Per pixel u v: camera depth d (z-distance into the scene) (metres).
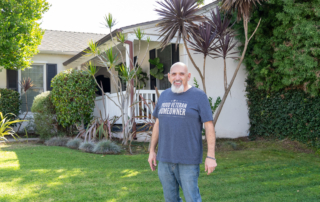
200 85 8.40
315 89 6.54
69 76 7.44
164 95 2.53
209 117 2.31
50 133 7.89
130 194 3.39
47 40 12.43
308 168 4.99
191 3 6.20
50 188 3.53
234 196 3.48
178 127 2.29
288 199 3.37
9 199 3.09
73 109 7.38
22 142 7.78
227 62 8.77
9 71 10.53
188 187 2.28
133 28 7.39
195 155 2.29
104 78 13.48
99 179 4.02
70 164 4.88
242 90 8.98
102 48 9.03
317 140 6.88
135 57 11.61
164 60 9.94
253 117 8.82
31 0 8.49
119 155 5.86
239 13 6.58
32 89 10.98
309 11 6.25
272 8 7.23
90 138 6.64
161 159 2.37
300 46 6.64
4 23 7.63
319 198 3.42
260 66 7.92
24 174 4.12
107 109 8.74
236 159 5.71
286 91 7.66
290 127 7.64
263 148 7.11
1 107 9.02
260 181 4.18
